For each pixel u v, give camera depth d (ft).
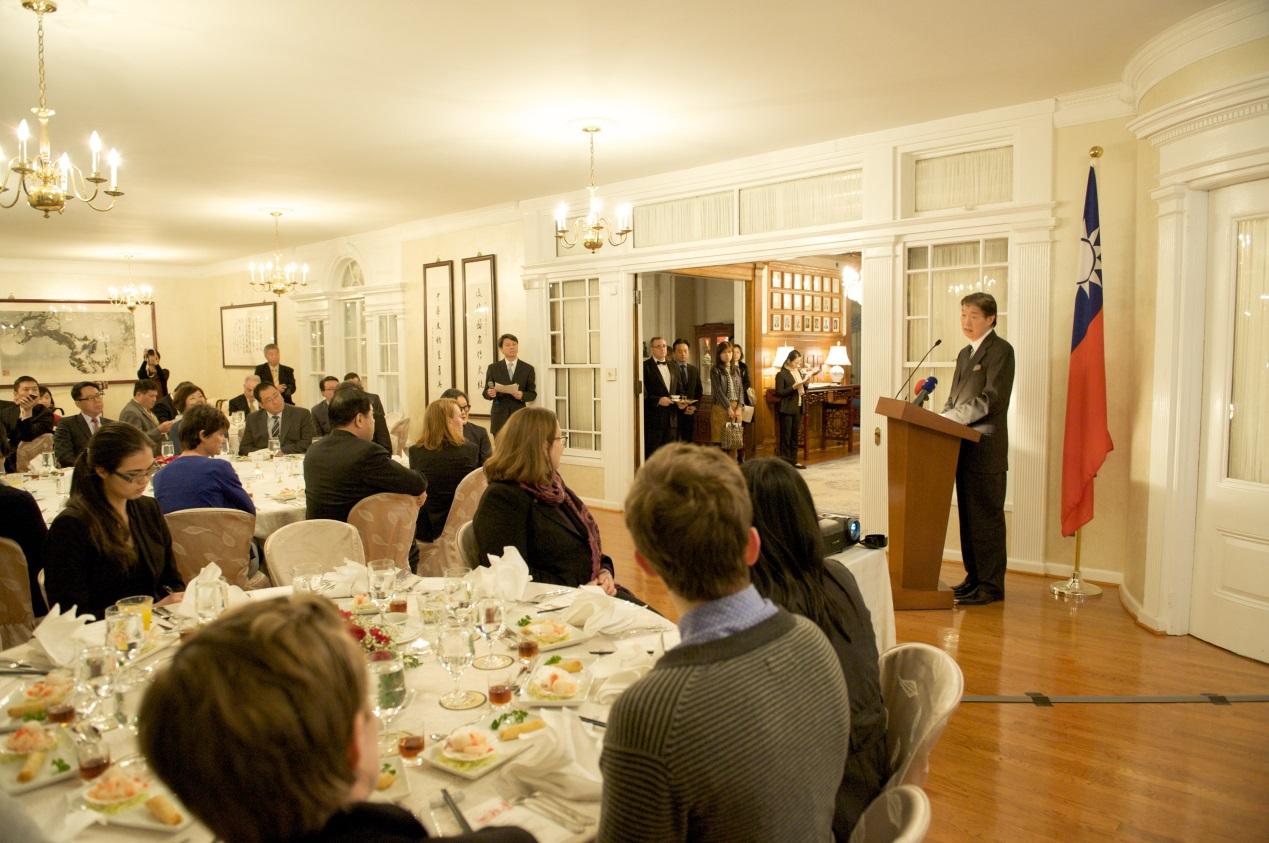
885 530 17.07
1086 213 13.47
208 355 41.11
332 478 11.71
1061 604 13.67
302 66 12.52
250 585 10.83
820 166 17.58
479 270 25.38
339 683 2.25
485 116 15.25
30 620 8.98
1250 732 9.16
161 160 18.29
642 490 3.59
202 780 2.08
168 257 36.70
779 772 3.18
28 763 4.25
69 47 11.57
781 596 4.74
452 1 10.35
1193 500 11.98
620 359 21.98
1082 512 13.69
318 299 31.99
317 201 23.27
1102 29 11.57
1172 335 11.92
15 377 36.37
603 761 3.24
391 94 13.92
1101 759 8.61
